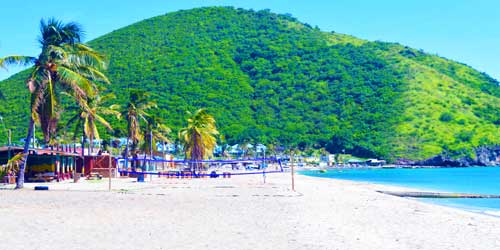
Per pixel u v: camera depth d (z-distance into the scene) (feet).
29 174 149.89
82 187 125.29
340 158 652.07
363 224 57.72
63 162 168.45
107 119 488.85
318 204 83.15
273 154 620.08
